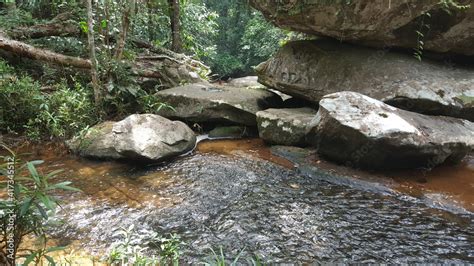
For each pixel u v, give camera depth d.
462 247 2.68
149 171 4.01
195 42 9.48
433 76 4.43
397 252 2.63
